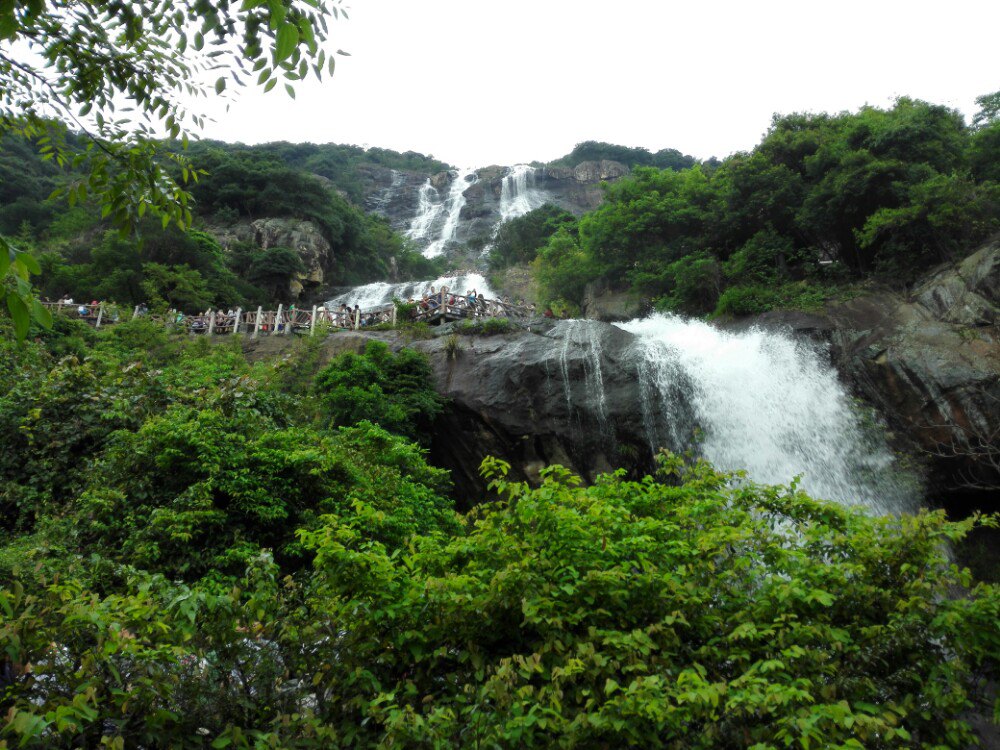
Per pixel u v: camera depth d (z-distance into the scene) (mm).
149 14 4148
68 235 41469
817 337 19406
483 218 72688
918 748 3893
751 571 4785
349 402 16406
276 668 3992
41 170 55094
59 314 22047
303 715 3586
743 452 17859
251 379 12391
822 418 17688
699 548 4758
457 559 4898
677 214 26969
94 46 4363
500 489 5137
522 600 4254
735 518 5324
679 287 24641
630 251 28766
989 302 17438
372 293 42625
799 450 17516
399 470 12500
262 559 4527
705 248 26547
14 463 10484
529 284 43188
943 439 16203
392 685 4246
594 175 81375
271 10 3021
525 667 3750
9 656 3332
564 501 5148
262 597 4078
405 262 59000
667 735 3682
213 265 36094
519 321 21031
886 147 22953
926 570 4562
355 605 4133
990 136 23141
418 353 19531
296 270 42094
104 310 26047
